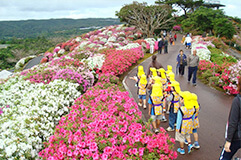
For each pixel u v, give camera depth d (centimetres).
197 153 473
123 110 499
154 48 2036
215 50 1773
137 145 373
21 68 3206
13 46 6156
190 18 3947
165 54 1834
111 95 594
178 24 4416
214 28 3500
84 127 423
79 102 589
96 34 4025
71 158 346
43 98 645
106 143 368
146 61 1580
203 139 532
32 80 920
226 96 834
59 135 405
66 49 3294
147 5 3094
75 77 872
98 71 1168
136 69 1341
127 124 410
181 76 1152
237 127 313
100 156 346
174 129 571
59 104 602
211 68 1145
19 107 599
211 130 577
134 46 1872
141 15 3094
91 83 933
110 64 1164
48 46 6881
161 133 395
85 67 1070
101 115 442
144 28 3094
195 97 429
